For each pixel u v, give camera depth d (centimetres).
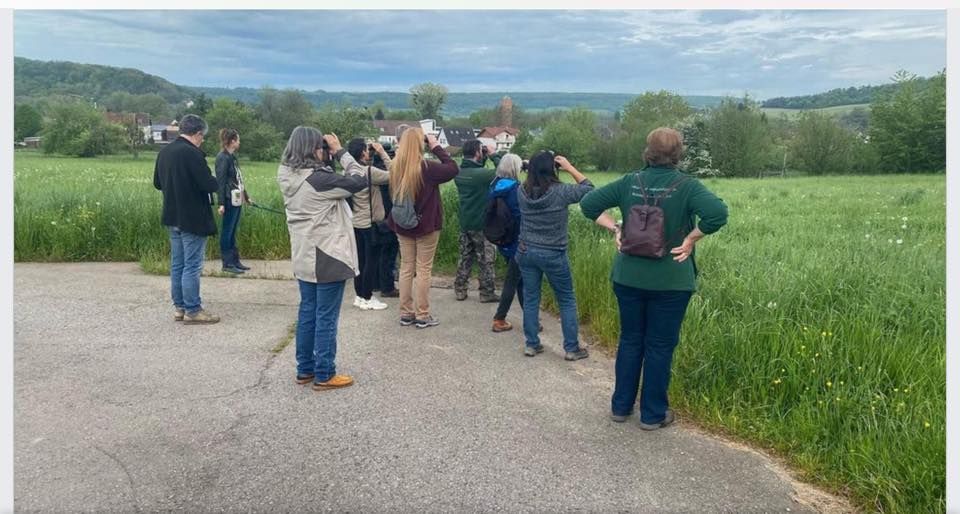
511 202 586
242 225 966
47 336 562
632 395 416
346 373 494
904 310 519
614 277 409
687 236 387
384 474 347
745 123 4872
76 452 362
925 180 3309
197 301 607
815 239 908
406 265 607
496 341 585
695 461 372
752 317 507
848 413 389
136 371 486
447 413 427
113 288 735
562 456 373
